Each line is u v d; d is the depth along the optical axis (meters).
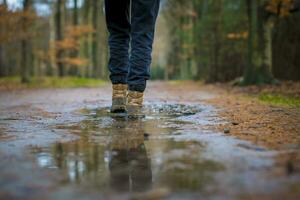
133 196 1.45
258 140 2.63
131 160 2.05
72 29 29.11
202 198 1.41
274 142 2.54
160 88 16.73
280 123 3.53
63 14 36.88
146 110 5.19
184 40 35.84
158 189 1.52
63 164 1.98
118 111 4.30
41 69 44.97
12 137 2.94
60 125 3.71
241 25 21.11
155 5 4.26
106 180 1.67
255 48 14.40
